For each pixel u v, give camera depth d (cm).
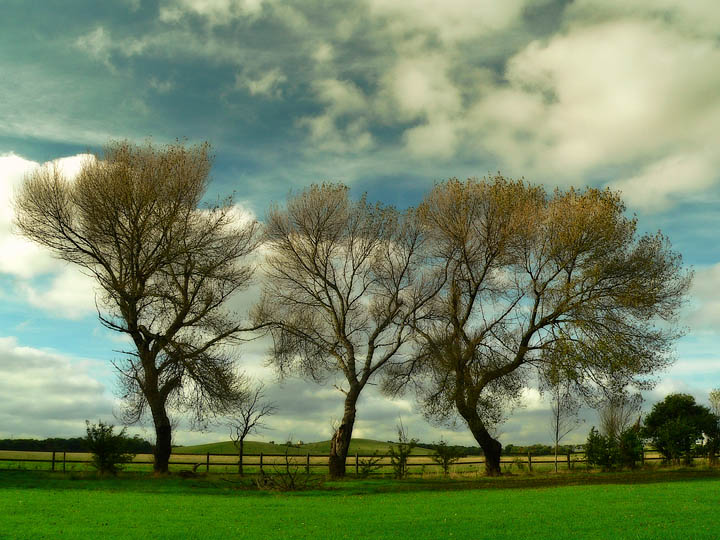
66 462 3444
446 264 3450
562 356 2950
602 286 3069
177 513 1592
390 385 3547
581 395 3059
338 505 1836
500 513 1573
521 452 4284
